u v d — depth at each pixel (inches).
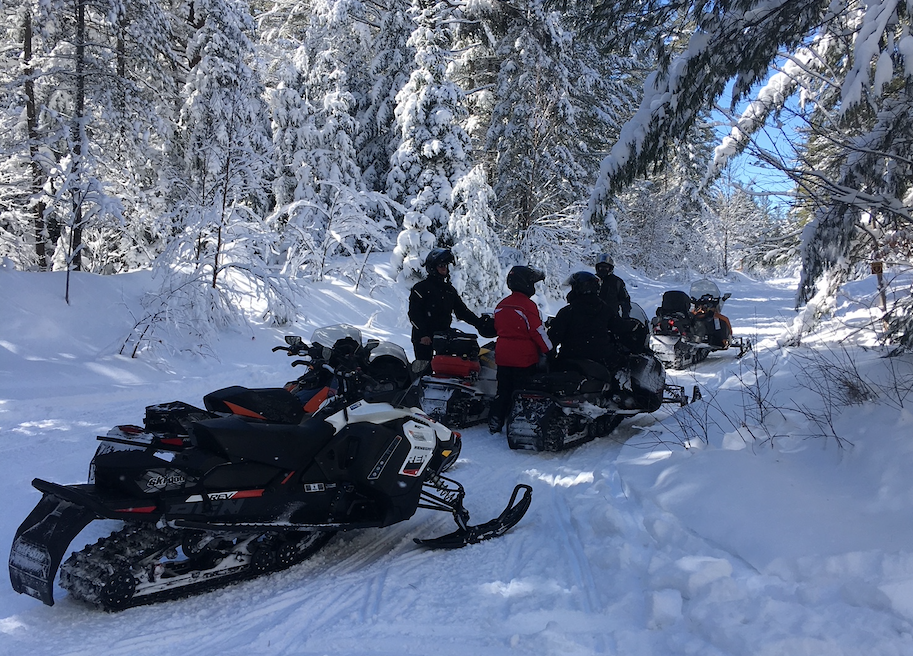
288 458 149.9
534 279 279.1
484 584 150.3
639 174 235.1
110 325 422.0
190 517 135.2
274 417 154.7
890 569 129.7
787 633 113.1
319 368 186.2
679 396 301.1
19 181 591.8
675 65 219.3
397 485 167.3
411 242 629.9
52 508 129.4
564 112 765.9
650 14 239.5
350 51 870.4
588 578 152.1
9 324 387.5
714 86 216.8
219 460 140.8
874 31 167.2
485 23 825.5
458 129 716.0
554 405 250.8
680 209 1353.3
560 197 814.5
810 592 128.4
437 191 699.4
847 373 234.2
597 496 202.5
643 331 282.2
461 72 954.1
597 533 176.1
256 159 509.0
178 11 722.8
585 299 275.0
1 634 123.6
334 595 144.9
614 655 117.6
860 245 263.7
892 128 206.1
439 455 184.2
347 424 165.3
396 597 143.1
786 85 239.9
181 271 462.3
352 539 178.9
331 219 614.5
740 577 139.5
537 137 781.9
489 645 123.3
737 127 199.2
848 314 429.4
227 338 456.8
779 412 226.7
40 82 594.6
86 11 580.4
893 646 107.3
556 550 169.6
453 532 179.0
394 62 830.5
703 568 138.4
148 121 597.6
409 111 705.6
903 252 241.4
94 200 436.5
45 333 393.4
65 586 132.3
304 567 159.5
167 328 419.8
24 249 621.3
